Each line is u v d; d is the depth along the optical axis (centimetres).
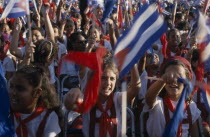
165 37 687
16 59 586
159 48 684
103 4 654
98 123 368
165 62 400
